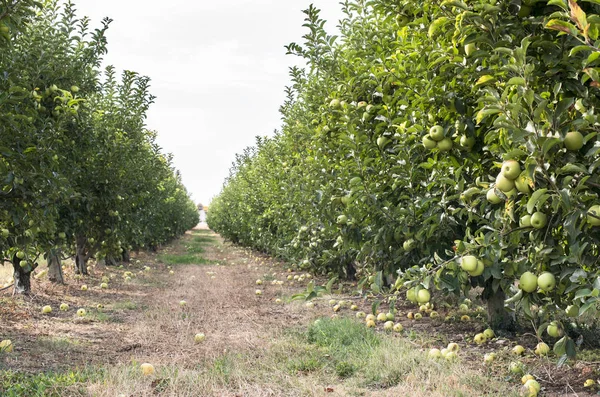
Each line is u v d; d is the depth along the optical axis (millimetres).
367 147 6980
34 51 8305
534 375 5324
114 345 7066
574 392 4660
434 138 5223
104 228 11852
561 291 3945
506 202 3822
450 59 4848
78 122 9805
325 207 8469
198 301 11406
